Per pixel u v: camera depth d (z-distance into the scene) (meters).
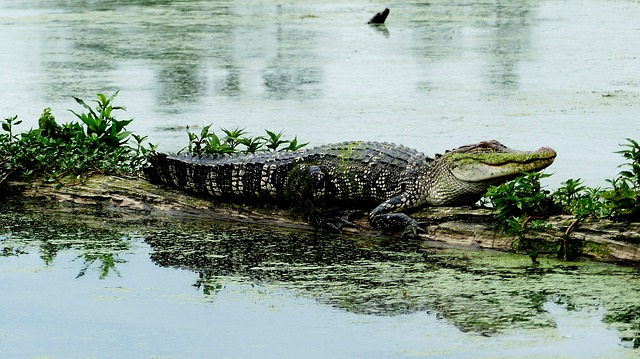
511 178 13.12
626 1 56.94
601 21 46.28
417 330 10.05
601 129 21.36
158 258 12.77
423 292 11.19
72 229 14.20
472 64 32.75
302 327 10.23
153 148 15.86
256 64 33.22
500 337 9.79
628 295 10.91
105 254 13.01
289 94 26.91
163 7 56.41
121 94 26.94
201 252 12.99
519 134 20.95
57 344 9.91
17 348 9.80
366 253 12.80
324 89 27.81
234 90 27.66
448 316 10.41
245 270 12.20
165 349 9.73
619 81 28.50
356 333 10.01
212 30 44.09
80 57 35.12
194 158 14.88
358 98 26.16
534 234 12.42
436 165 13.44
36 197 15.77
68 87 28.12
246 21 48.00
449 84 28.52
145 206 15.13
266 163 14.23
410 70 31.59
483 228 12.89
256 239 13.55
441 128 21.80
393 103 25.30
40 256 12.93
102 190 15.45
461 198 13.45
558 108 24.16
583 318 10.26
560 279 11.51
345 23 46.84
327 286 11.49
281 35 41.97
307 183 13.84
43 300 11.23
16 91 27.41
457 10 53.28
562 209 12.82
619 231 11.98
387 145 14.12
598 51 35.59
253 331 10.16
